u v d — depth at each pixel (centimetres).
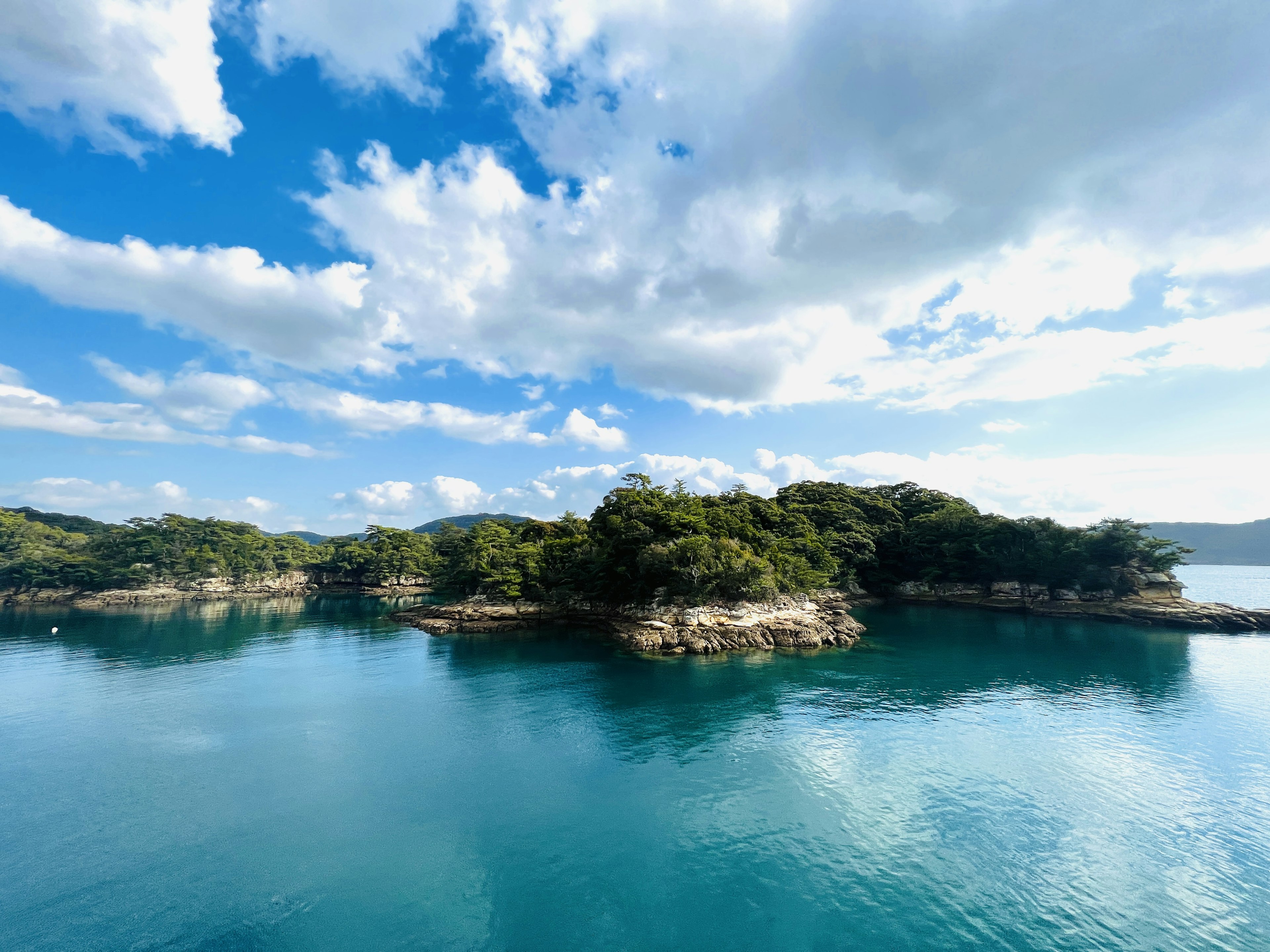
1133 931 2005
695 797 2997
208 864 2409
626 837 2617
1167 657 6531
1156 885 2259
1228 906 2133
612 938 1973
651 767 3381
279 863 2419
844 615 8425
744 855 2477
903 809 2869
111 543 14438
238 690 5097
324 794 3038
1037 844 2555
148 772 3303
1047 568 10256
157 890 2234
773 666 6097
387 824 2734
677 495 10506
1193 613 8625
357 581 17125
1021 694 4950
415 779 3222
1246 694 4928
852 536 12038
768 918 2072
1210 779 3197
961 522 11775
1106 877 2311
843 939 1966
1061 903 2155
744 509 10612
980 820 2762
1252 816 2786
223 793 3044
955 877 2314
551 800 2969
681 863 2414
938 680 5447
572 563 9481
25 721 4203
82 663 6244
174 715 4344
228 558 15538
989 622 9381
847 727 4066
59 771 3300
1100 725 4103
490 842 2581
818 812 2845
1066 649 7075
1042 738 3822
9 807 2888
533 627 8819
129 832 2659
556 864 2411
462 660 6450
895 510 13688
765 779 3212
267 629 8900
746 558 7806
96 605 12669
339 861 2431
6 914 2095
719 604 7700
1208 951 1905
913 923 2047
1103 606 9506
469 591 10294
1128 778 3206
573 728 4066
